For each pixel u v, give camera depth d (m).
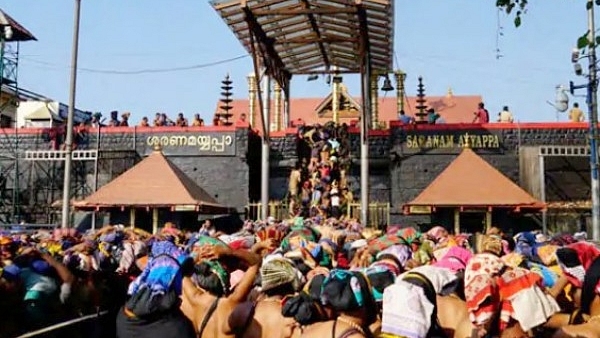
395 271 6.63
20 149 30.73
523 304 5.02
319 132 29.53
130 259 10.23
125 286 9.83
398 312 4.62
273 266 6.25
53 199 30.17
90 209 26.19
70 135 24.61
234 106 54.66
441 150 28.83
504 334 5.08
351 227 18.09
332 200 27.77
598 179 21.89
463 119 56.06
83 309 8.67
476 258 5.27
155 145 29.67
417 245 9.59
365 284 4.91
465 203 24.30
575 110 30.03
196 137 30.12
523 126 28.62
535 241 10.69
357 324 4.84
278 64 31.34
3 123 44.41
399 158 28.97
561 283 6.44
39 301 7.90
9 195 30.47
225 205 29.56
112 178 29.91
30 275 8.02
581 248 6.29
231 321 5.96
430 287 4.84
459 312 6.10
